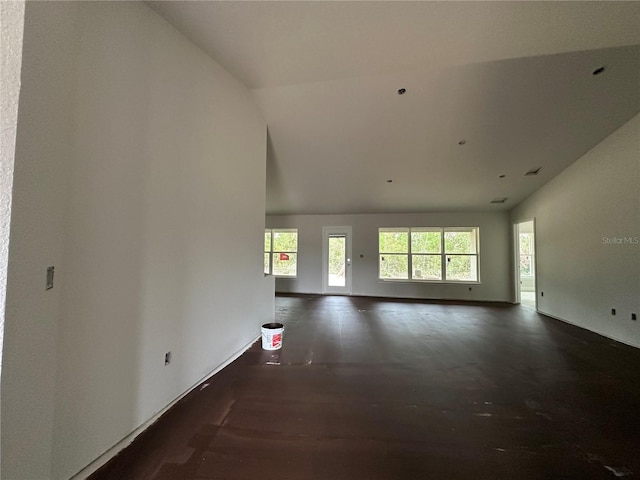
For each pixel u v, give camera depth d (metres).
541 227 5.14
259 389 2.10
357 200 6.11
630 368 2.57
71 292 1.19
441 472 1.31
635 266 3.23
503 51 2.37
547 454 1.44
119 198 1.44
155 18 1.71
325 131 3.70
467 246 6.57
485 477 1.28
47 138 0.94
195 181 2.10
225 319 2.55
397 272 6.84
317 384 2.20
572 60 2.51
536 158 4.20
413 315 4.77
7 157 0.73
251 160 3.06
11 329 0.77
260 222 3.30
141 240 1.59
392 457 1.41
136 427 1.55
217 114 2.40
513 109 3.21
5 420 0.75
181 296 1.94
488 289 6.35
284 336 3.49
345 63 2.50
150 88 1.66
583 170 4.06
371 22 1.98
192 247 2.07
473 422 1.72
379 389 2.13
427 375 2.39
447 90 2.94
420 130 3.64
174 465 1.32
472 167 4.55
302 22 1.95
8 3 0.73
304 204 6.44
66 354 1.18
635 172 3.24
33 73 0.84
